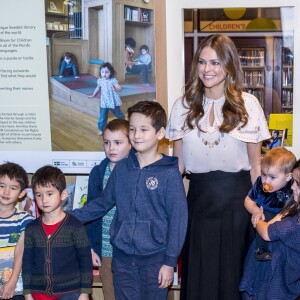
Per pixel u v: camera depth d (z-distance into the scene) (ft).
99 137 8.96
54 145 9.12
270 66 9.58
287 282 7.14
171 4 9.61
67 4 8.76
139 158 7.30
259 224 7.11
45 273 7.39
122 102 8.84
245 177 7.55
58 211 7.50
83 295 7.42
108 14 8.65
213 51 7.11
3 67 9.03
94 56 8.81
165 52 9.56
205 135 7.39
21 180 8.08
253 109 7.36
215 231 7.44
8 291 7.82
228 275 7.46
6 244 8.05
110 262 8.12
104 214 7.68
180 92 9.78
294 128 9.47
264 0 9.41
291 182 7.17
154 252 7.12
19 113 9.12
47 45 8.89
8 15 8.89
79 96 8.95
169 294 9.14
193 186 7.67
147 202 7.12
